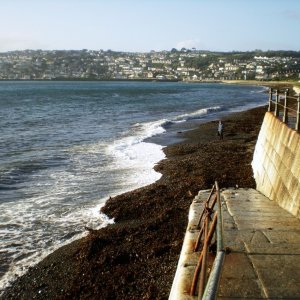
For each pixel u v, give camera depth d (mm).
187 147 25344
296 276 5891
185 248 7145
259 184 15039
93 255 10164
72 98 84500
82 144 27016
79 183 16953
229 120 41812
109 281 8969
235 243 7258
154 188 15500
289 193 10117
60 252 10461
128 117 46406
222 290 5480
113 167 19969
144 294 8391
